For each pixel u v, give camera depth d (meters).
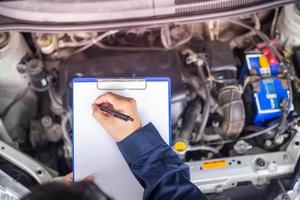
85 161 1.13
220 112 1.37
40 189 0.66
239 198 1.31
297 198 1.26
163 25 1.31
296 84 1.43
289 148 1.34
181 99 1.34
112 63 1.39
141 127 1.08
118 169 1.13
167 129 1.15
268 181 1.32
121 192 1.12
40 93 1.60
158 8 1.26
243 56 1.48
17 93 1.55
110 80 1.15
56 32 1.28
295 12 1.38
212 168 1.31
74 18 1.26
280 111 1.37
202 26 1.50
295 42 1.46
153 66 1.38
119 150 1.11
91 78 1.15
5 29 1.25
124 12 1.26
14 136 1.54
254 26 1.51
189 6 1.26
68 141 1.40
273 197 1.27
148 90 1.15
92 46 1.49
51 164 1.51
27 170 1.34
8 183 1.28
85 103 1.14
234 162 1.32
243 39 1.52
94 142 1.13
